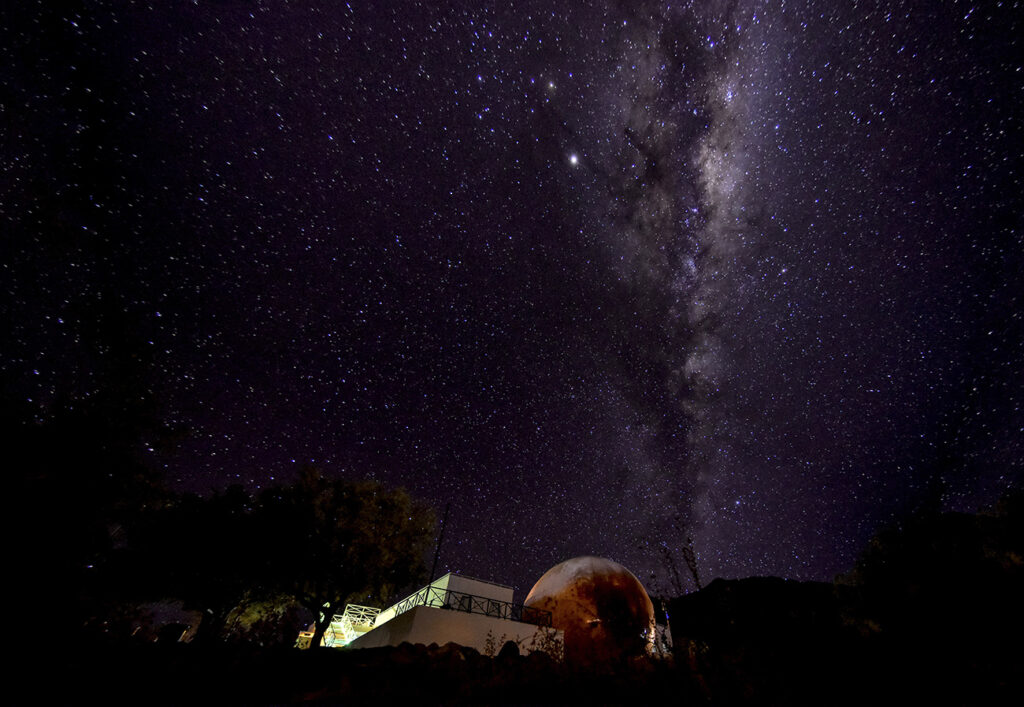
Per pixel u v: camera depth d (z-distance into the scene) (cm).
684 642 866
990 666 740
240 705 643
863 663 811
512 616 1670
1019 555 825
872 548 1049
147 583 1397
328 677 800
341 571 1778
